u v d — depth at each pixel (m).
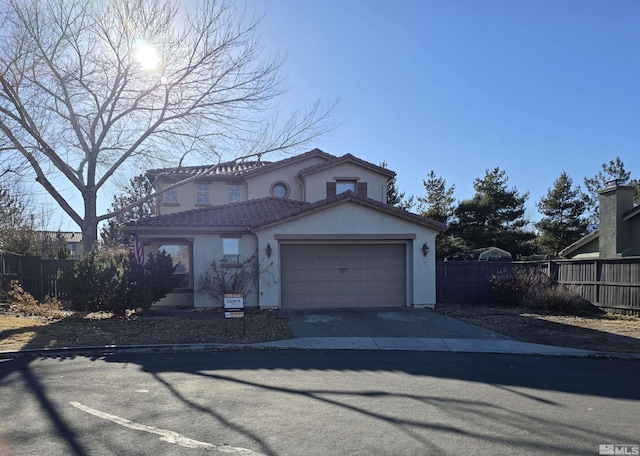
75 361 8.59
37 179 16.84
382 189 23.38
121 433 4.89
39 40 15.18
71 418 5.34
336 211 15.88
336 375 7.70
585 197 46.69
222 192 24.86
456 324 13.19
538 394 6.73
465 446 4.67
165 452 4.41
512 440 4.86
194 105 17.73
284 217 15.48
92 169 17.69
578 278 16.55
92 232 17.66
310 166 23.78
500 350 10.23
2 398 6.12
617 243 18.61
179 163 19.02
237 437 4.83
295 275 15.98
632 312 14.58
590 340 11.21
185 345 9.92
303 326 12.52
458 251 38.28
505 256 33.00
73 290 13.23
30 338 10.34
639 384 7.43
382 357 9.39
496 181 39.66
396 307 16.16
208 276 15.59
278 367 8.23
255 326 12.34
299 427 5.16
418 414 5.68
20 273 18.19
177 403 5.97
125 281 13.49
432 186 41.72
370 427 5.20
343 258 16.23
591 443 4.79
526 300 16.59
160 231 15.50
